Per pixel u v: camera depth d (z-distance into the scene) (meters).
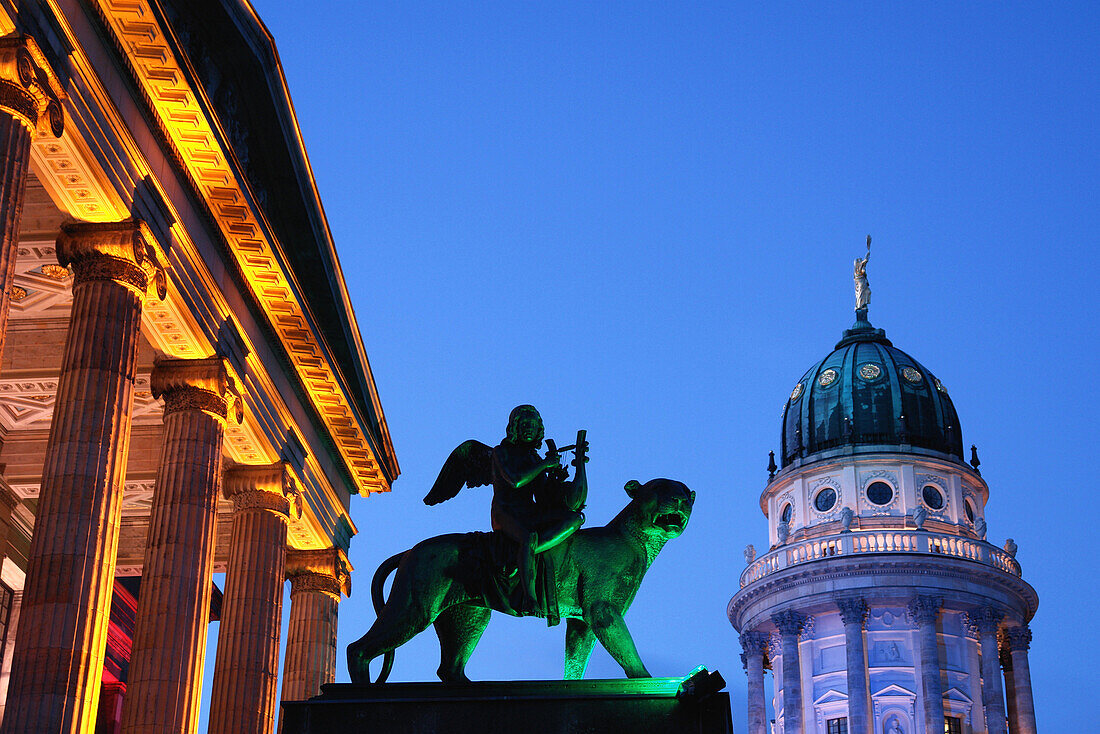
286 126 33.56
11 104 23.27
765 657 94.62
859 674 86.50
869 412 96.69
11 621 42.00
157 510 31.58
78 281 27.86
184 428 32.34
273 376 37.78
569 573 17.05
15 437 39.91
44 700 24.28
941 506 94.38
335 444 43.59
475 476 18.58
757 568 94.88
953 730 86.69
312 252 36.97
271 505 37.72
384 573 18.36
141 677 29.88
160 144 29.70
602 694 16.06
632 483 17.62
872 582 88.25
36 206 29.73
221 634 36.19
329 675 42.72
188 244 31.25
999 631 93.00
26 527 42.38
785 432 100.62
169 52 27.84
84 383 26.77
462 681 17.02
